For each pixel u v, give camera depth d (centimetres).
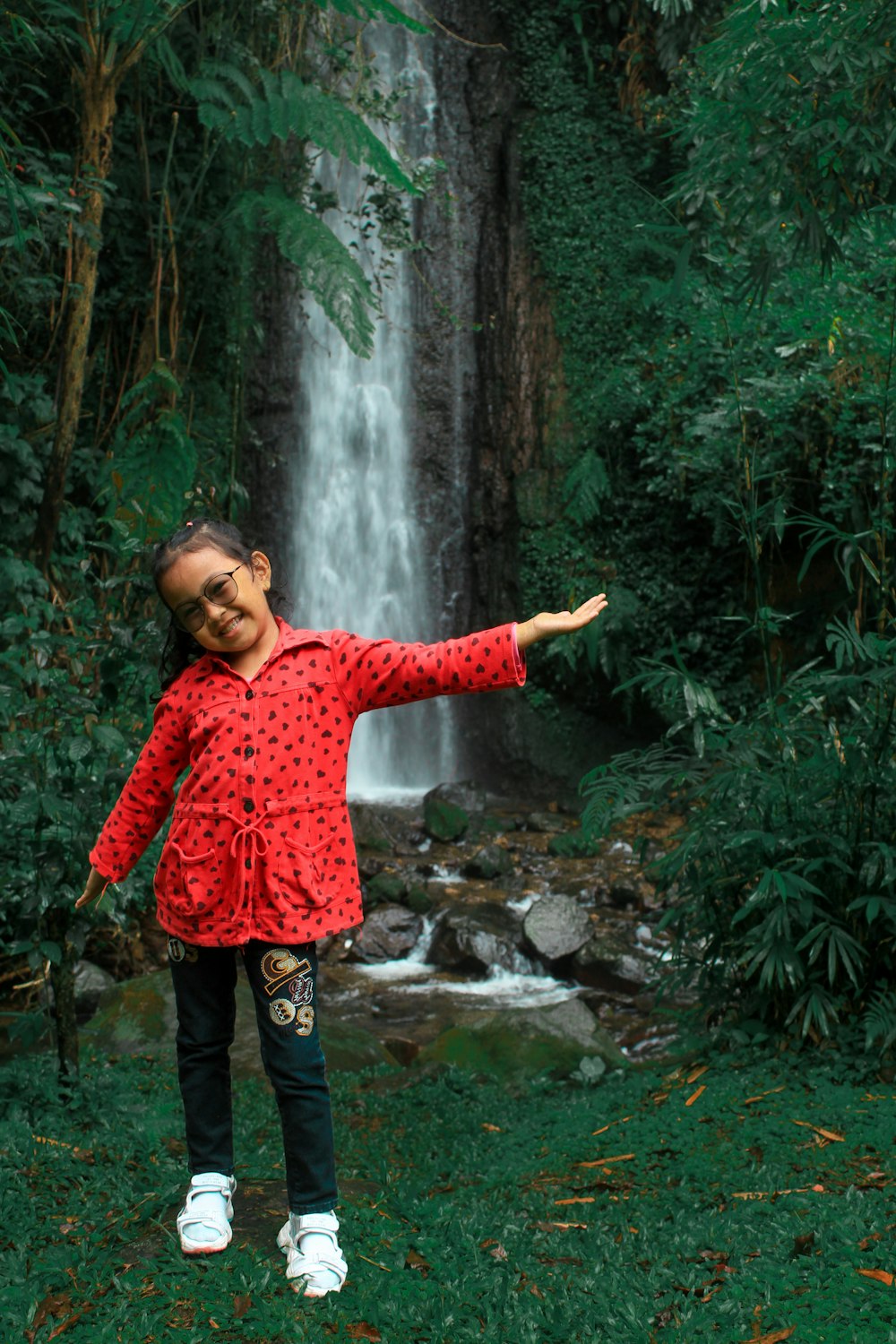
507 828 1148
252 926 219
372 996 807
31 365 889
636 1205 322
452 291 1470
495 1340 210
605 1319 223
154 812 240
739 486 1065
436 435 1464
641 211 1338
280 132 894
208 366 1119
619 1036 705
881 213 489
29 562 758
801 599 1140
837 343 947
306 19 1100
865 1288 235
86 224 779
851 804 441
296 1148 226
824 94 419
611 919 909
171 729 232
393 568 1448
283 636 233
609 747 1302
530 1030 603
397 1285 231
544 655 1307
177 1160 341
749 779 442
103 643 405
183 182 1031
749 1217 294
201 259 1075
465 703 1388
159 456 881
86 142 787
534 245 1388
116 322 1023
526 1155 407
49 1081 401
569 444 1342
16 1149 332
